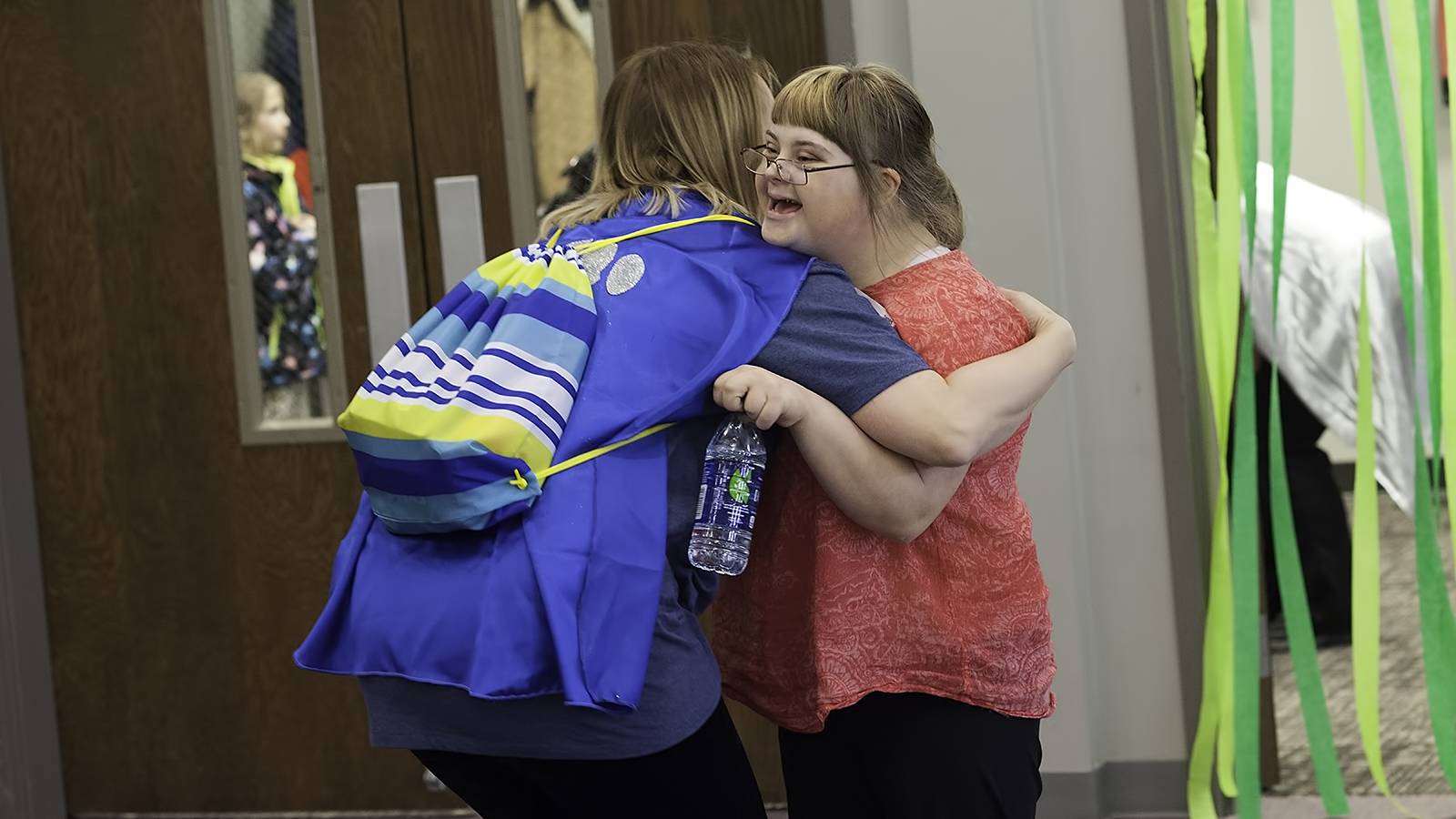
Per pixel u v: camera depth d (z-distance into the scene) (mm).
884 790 2561
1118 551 4461
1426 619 4098
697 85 2615
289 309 4977
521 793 2557
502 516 2256
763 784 4906
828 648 2449
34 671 5125
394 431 2260
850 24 4441
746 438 2379
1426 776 4738
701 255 2477
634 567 2275
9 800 5121
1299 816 4473
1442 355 4016
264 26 4875
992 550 2521
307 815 5098
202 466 5051
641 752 2309
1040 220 4320
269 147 4914
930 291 2477
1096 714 4492
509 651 2217
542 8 4742
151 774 5188
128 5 4914
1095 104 4348
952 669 2502
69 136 4992
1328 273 6066
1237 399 4121
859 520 2391
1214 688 4258
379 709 2412
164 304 5008
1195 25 4172
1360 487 4145
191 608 5109
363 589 2404
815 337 2371
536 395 2301
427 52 4793
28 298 5070
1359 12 4008
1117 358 4406
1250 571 4129
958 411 2303
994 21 4297
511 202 4805
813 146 2447
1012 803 2549
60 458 5113
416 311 4883
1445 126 9289
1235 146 4098
